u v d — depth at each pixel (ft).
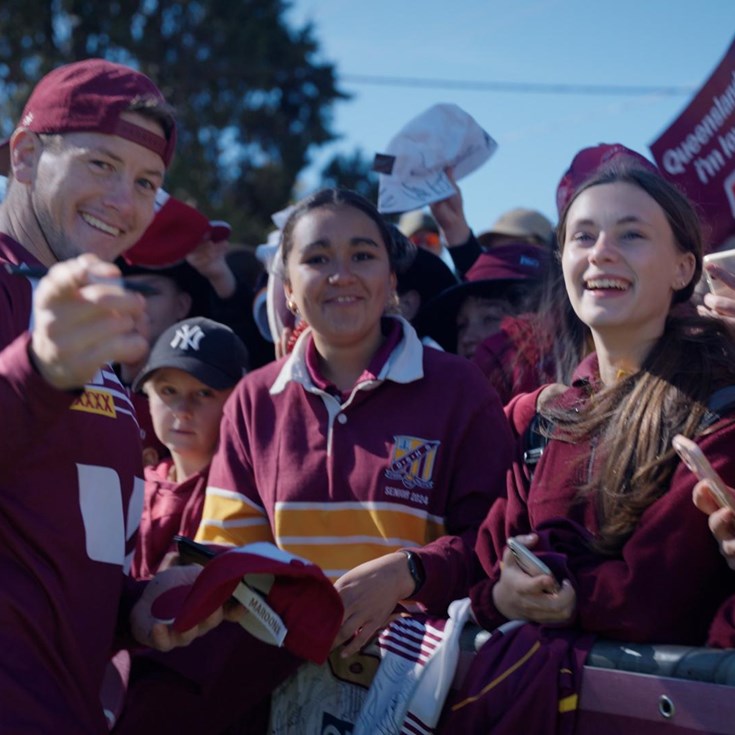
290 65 65.82
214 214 56.34
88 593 7.22
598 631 7.59
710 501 6.97
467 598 8.61
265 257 14.53
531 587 7.68
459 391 9.77
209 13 61.57
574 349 10.32
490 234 17.08
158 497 11.62
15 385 6.07
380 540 9.39
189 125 61.16
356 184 69.82
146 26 60.23
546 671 7.44
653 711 7.00
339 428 9.75
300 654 7.62
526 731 7.41
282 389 10.14
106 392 7.54
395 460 9.51
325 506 9.55
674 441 6.99
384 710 8.29
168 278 14.47
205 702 8.77
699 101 11.87
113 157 7.69
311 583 7.43
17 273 6.85
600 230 8.38
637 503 7.59
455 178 14.76
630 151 11.21
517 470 8.68
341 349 10.13
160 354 11.63
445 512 9.57
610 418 8.06
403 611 8.95
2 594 6.80
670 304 8.61
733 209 11.72
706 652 6.91
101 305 5.78
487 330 13.73
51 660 6.97
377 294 10.09
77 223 7.74
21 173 7.86
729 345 8.04
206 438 11.53
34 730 6.68
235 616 7.79
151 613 7.68
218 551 8.02
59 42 57.67
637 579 7.40
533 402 9.61
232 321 14.84
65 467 7.12
